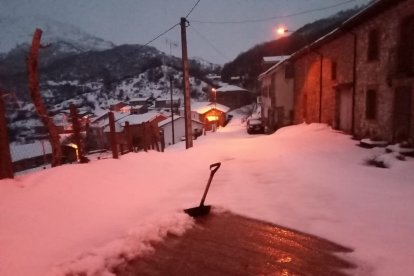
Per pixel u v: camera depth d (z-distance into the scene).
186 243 4.54
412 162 9.20
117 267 3.88
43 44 9.70
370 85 15.21
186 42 16.31
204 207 5.67
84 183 6.49
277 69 30.34
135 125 36.66
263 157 11.95
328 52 20.67
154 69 140.00
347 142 15.01
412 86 11.81
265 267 3.88
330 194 6.63
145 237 4.58
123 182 7.20
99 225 4.90
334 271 3.74
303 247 4.34
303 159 11.10
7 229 4.33
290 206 5.96
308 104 24.78
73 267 3.66
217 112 57.50
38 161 36.97
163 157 11.21
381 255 3.99
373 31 14.98
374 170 8.99
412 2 11.88
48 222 4.73
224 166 10.31
